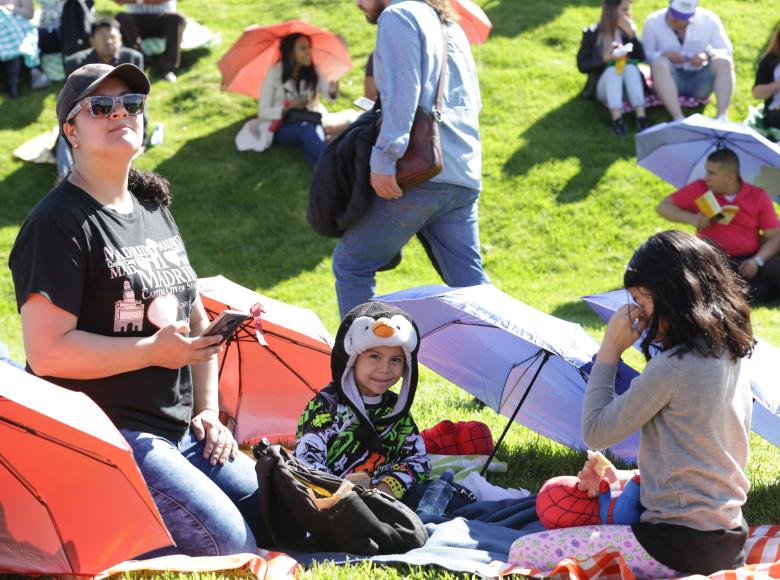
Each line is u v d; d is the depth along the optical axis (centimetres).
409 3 568
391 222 584
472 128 593
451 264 609
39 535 343
